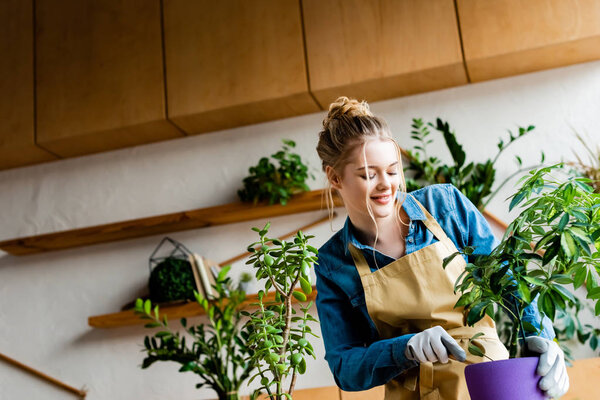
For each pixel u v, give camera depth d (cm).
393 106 324
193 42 335
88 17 354
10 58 357
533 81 312
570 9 289
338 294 164
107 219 346
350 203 155
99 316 320
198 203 337
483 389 110
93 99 340
